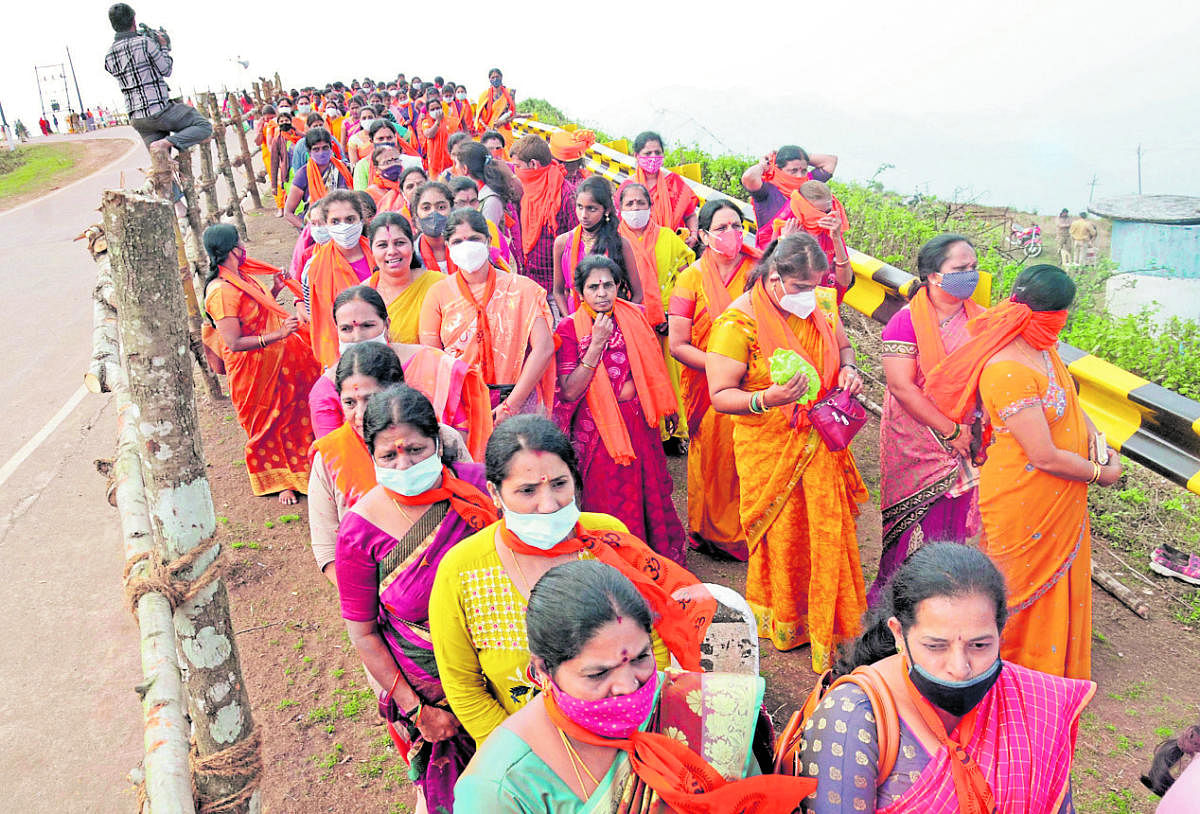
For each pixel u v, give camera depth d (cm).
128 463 337
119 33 1002
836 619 410
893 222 946
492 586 237
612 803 173
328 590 500
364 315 365
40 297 1138
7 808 364
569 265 560
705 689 188
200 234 808
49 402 793
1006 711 193
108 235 222
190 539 246
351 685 420
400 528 262
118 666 450
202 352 761
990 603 181
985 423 380
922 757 188
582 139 862
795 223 538
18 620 488
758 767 193
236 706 262
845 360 425
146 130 1030
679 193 738
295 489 607
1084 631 370
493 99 1723
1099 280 1227
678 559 484
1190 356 679
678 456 652
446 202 550
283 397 586
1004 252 1052
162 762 211
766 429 402
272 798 355
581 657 164
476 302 446
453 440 304
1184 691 391
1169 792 209
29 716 416
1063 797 193
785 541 411
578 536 241
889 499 432
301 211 1125
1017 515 356
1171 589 463
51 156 2878
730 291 497
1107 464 359
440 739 271
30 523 592
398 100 2108
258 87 2244
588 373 443
